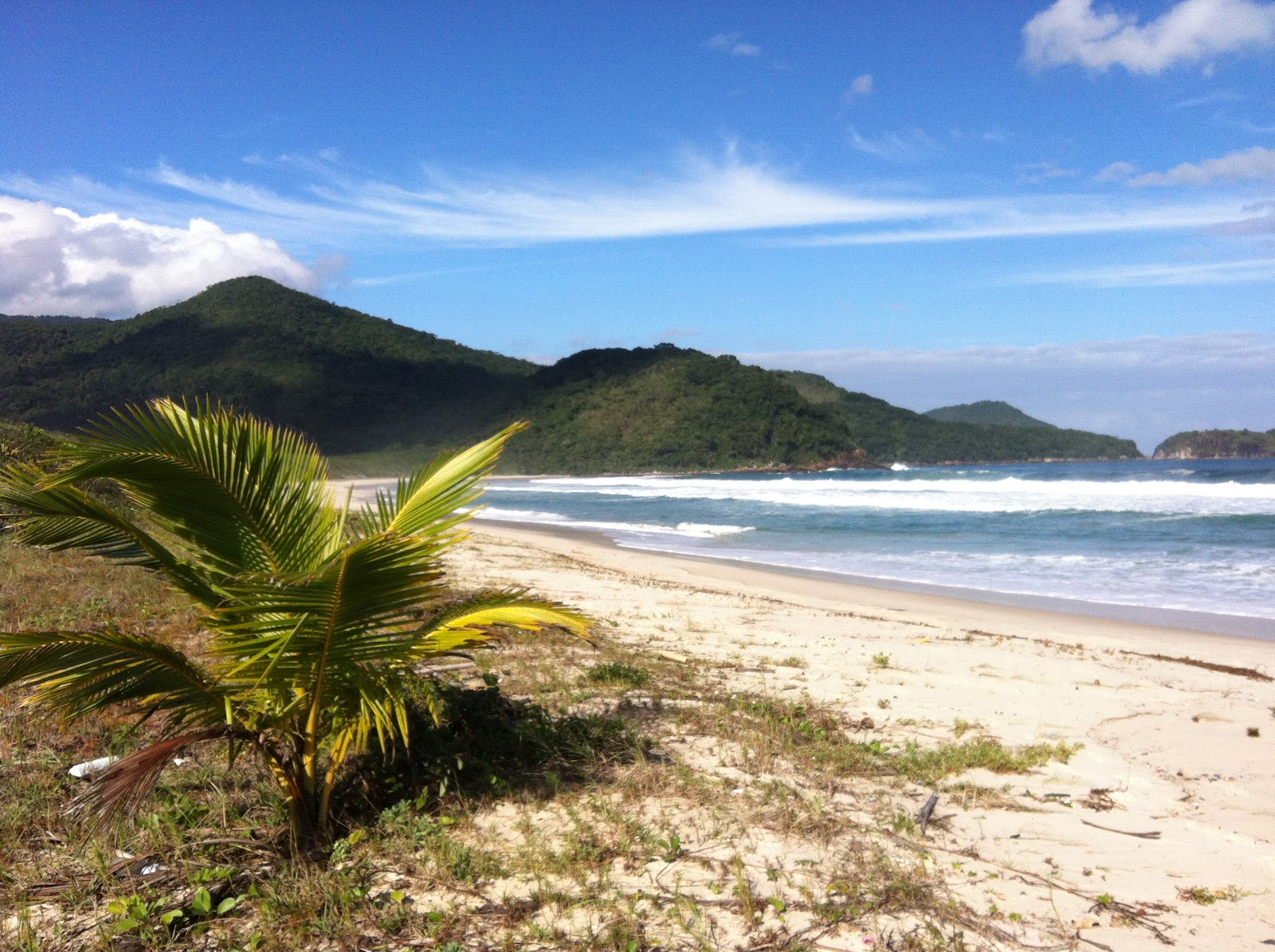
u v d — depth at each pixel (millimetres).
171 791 3994
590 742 4816
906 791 4469
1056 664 7871
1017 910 3178
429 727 4340
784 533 23516
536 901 3141
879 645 8750
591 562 17344
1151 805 4305
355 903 3076
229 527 3576
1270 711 6277
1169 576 14547
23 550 10641
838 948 2867
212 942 2881
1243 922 3119
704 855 3553
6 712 4949
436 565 3537
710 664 7609
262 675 3193
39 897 3123
